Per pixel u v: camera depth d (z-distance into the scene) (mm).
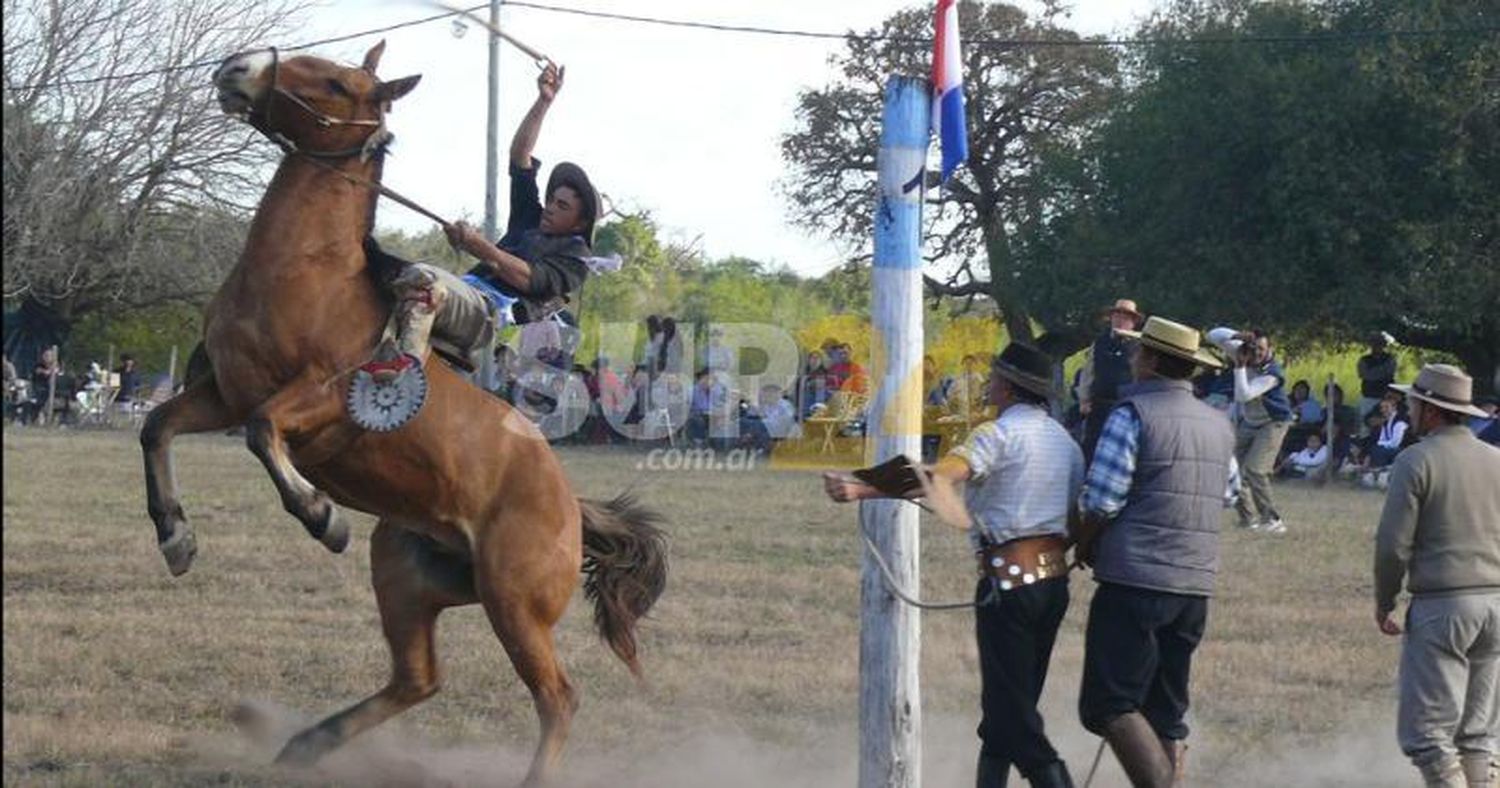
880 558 7211
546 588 8383
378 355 8016
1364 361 29078
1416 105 35219
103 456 26906
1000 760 7637
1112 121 41625
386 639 8852
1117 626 7449
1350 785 8898
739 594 14148
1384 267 36438
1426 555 7832
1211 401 19625
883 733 7223
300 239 8000
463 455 8234
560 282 8836
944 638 12516
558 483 8516
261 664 10820
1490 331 37625
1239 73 37562
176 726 9156
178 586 13734
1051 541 7496
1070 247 40531
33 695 9656
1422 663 7828
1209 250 37719
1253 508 19328
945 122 7121
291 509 7812
